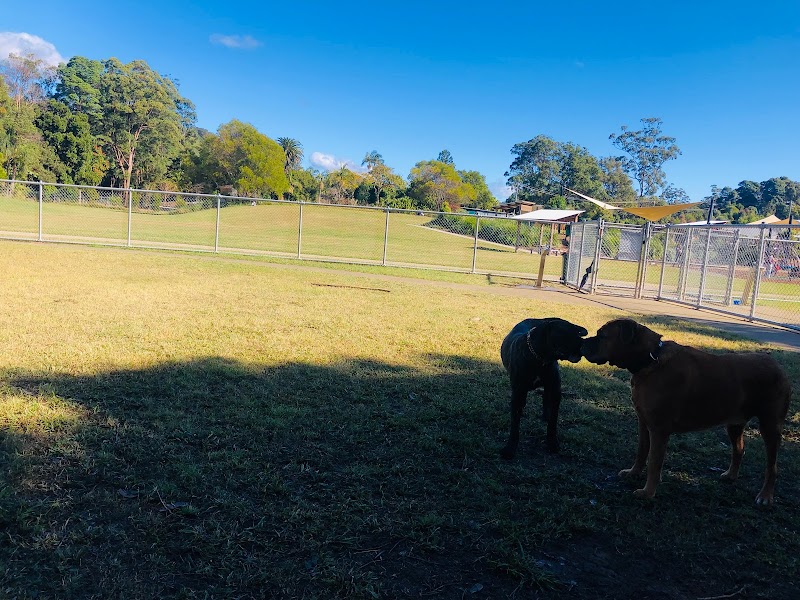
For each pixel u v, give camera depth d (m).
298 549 2.95
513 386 4.34
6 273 11.81
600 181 96.06
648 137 95.00
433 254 28.72
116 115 80.31
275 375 5.94
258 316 9.10
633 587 2.85
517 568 2.90
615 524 3.44
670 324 11.02
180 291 11.18
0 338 6.66
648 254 19.98
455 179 84.81
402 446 4.38
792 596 2.84
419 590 2.71
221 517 3.21
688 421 3.66
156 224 34.22
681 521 3.50
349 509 3.37
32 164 64.94
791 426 5.32
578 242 18.83
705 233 16.47
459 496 3.64
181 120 104.56
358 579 2.74
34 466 3.62
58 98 88.94
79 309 8.69
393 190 84.94
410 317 9.94
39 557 2.75
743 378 3.62
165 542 2.94
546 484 3.91
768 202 89.06
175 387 5.36
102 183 82.62
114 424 4.38
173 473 3.68
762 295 18.66
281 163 80.56
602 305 13.71
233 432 4.40
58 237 21.80
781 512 3.68
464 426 4.89
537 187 100.88
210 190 81.94
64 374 5.52
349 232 38.31
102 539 2.93
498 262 26.91
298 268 17.62
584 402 5.74
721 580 2.95
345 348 7.30
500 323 9.88
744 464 4.45
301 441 4.34
